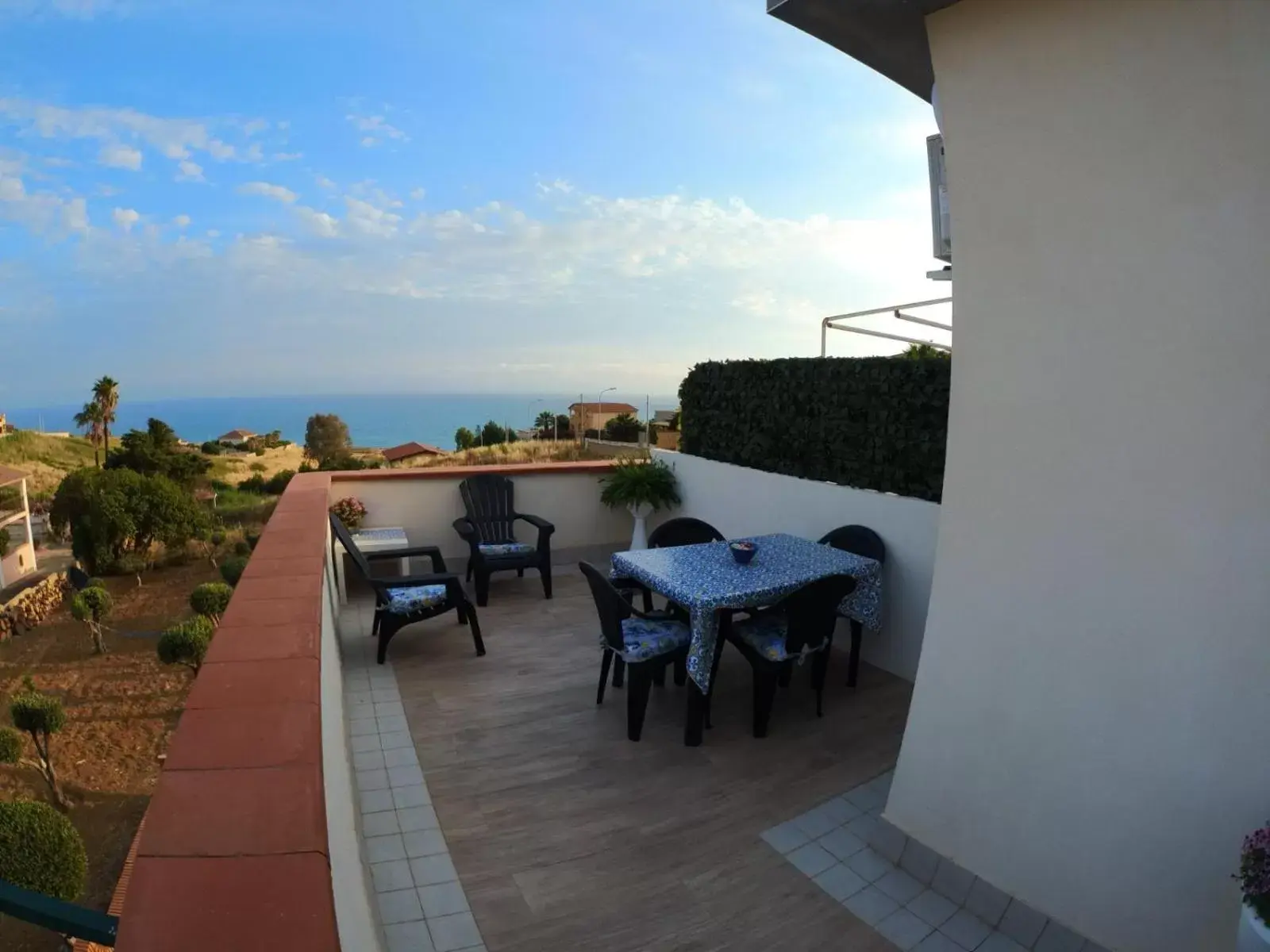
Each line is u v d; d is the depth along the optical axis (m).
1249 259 1.63
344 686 3.88
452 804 2.79
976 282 2.15
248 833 0.93
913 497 4.09
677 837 2.59
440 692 3.84
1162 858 1.82
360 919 1.56
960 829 2.27
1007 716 2.14
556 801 2.81
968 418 2.21
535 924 2.14
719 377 5.81
